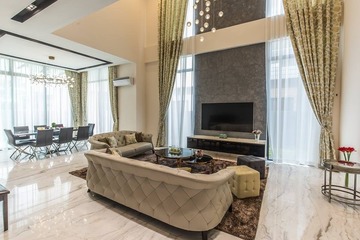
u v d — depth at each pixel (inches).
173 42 245.6
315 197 115.9
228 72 217.6
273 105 189.5
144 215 98.7
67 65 284.8
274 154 190.2
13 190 126.4
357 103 138.2
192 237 81.9
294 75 180.5
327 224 89.4
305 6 168.2
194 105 240.7
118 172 100.6
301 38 171.0
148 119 283.0
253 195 115.8
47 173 158.7
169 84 249.1
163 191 84.7
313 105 168.2
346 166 104.3
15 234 82.7
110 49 228.2
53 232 84.3
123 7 244.7
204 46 226.7
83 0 117.3
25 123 274.2
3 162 190.7
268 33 188.9
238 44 205.3
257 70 201.3
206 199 78.0
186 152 165.5
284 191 124.1
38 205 107.7
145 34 278.7
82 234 83.0
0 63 250.1
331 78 162.2
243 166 129.7
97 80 315.0
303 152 180.1
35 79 221.0
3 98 252.8
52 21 142.9
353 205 105.9
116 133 210.8
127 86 280.2
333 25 160.1
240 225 88.4
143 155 210.4
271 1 189.8
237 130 212.4
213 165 164.6
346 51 150.2
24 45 197.8
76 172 160.9
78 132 240.1
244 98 208.7
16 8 126.0
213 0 221.9
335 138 167.0
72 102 326.3
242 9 206.8
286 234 82.4
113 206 107.4
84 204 109.4
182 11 239.0
